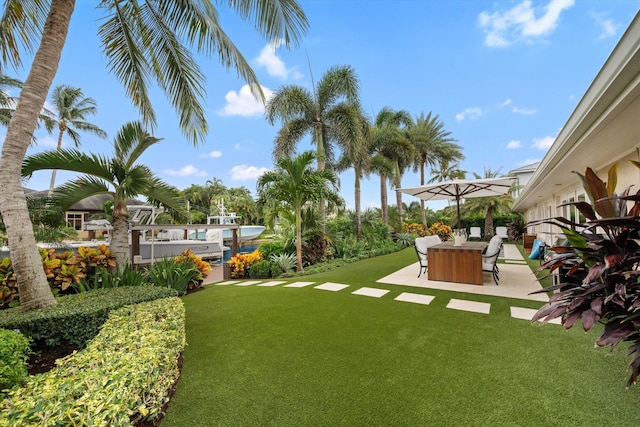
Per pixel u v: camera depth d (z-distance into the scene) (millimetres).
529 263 8141
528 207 16078
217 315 4066
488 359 2502
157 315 2990
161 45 5094
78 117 19672
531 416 1784
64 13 3633
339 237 10844
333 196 8367
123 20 4879
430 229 18719
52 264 4391
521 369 2320
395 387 2137
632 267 1756
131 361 1789
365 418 1823
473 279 5523
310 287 5668
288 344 2965
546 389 2047
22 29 4527
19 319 2777
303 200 7984
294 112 10984
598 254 1778
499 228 16484
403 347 2797
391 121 17703
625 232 1584
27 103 3309
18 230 3143
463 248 5648
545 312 1762
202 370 2477
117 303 3289
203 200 44531
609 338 1532
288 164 7516
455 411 1854
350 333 3199
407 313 3834
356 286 5598
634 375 1564
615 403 1874
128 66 5312
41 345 2916
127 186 5168
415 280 6008
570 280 2094
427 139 18562
